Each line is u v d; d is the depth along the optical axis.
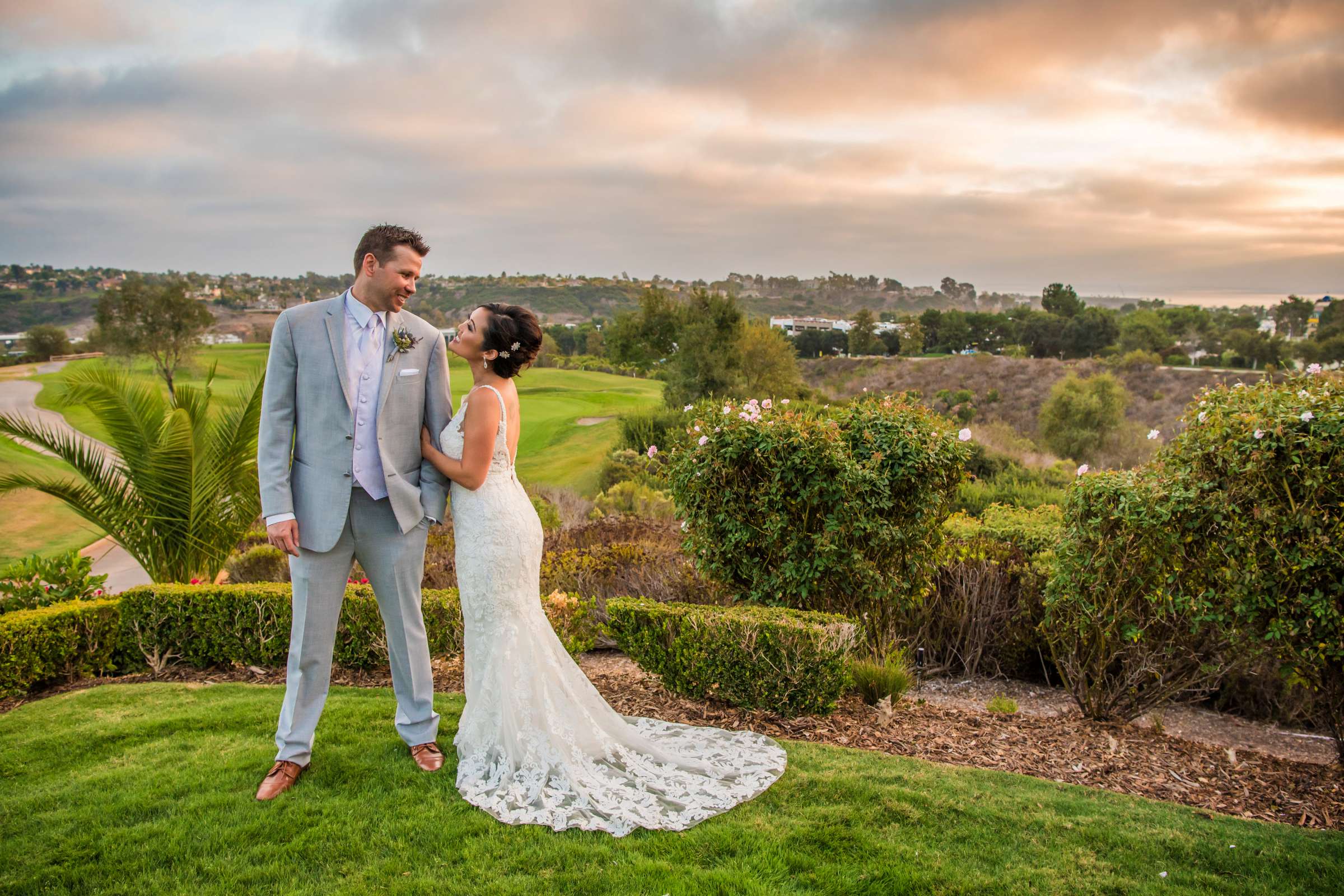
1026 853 2.65
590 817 2.81
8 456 21.14
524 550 3.26
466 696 3.30
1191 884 2.50
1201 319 90.06
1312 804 3.35
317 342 3.06
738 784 3.10
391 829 2.69
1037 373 67.25
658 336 63.88
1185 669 4.30
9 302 113.62
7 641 4.21
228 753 3.28
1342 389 3.72
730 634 4.02
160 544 6.46
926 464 4.86
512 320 3.24
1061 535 4.66
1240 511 3.84
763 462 4.82
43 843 2.58
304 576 3.06
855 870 2.51
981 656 5.79
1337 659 3.70
